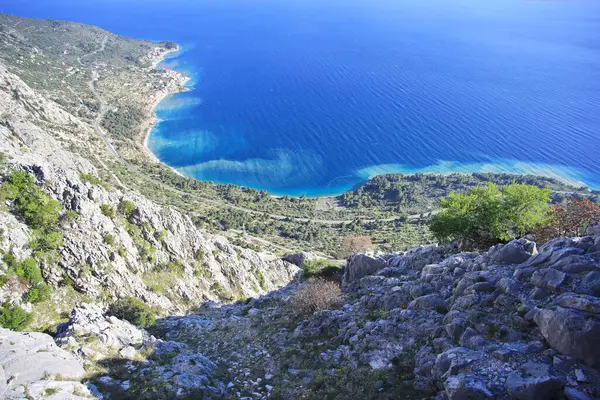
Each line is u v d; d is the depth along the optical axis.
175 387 33.44
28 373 30.16
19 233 56.19
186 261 76.38
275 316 52.28
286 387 34.44
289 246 154.25
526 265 32.22
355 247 125.81
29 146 102.00
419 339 33.03
